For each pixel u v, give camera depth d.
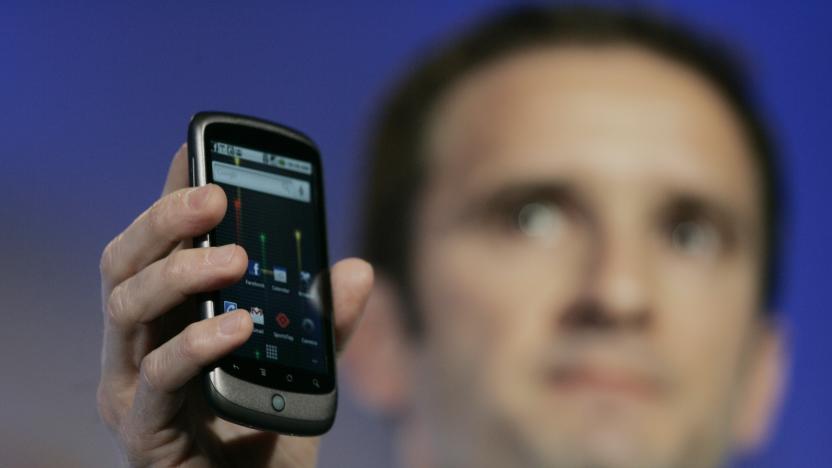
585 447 3.39
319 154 2.45
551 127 3.53
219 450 2.36
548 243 3.47
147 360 2.09
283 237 2.35
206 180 2.27
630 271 3.45
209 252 2.07
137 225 2.13
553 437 3.39
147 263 2.14
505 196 3.49
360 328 3.38
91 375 3.22
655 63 3.61
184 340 2.05
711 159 3.57
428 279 3.44
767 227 3.57
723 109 3.61
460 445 3.39
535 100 3.55
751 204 3.57
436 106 3.53
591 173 3.51
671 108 3.58
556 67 3.58
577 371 3.41
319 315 2.34
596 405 3.40
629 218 3.49
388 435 3.34
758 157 3.61
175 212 2.08
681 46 3.64
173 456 2.22
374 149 3.48
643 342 3.43
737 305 3.51
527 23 3.60
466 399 3.40
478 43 3.58
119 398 2.26
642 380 3.41
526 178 3.50
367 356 3.38
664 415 3.41
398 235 3.45
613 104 3.56
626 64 3.59
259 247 2.31
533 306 3.44
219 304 2.20
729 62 3.66
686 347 3.45
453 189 3.49
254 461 2.38
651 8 3.65
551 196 3.50
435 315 3.43
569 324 3.43
